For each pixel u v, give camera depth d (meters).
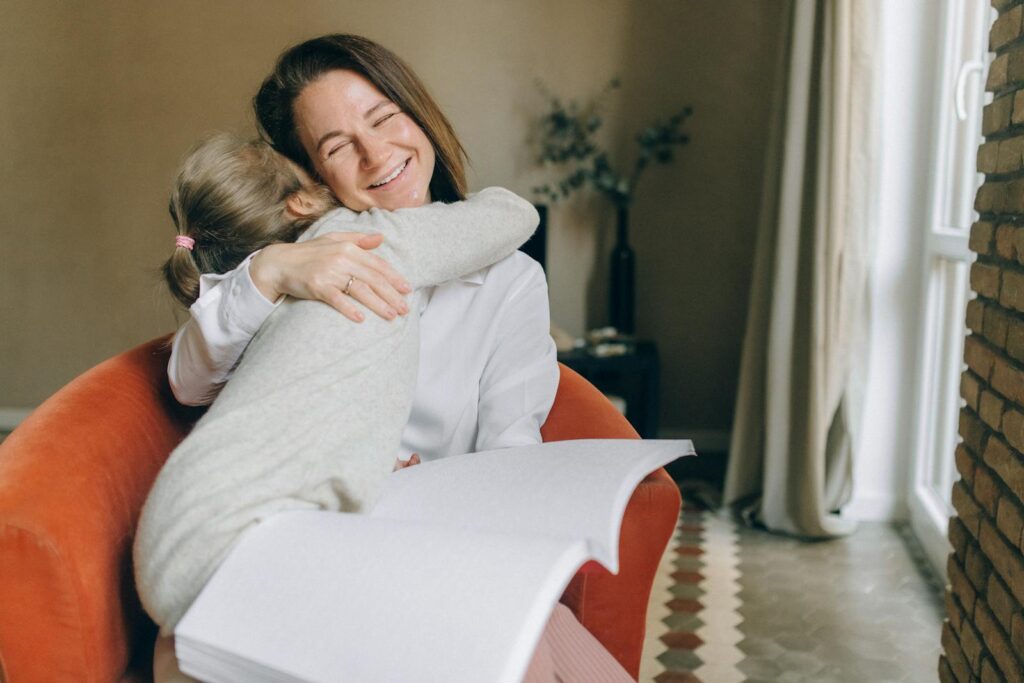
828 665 2.21
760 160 4.01
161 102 4.29
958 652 1.74
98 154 4.34
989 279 1.60
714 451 4.17
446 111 4.15
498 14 4.09
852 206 2.92
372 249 1.11
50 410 1.18
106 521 1.05
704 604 2.57
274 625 0.80
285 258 1.05
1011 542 1.43
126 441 1.20
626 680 1.05
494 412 1.38
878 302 3.07
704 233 4.08
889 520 3.19
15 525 0.92
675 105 4.04
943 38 2.87
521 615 0.75
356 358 0.98
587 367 3.61
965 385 1.75
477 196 1.35
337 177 1.37
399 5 4.13
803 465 3.02
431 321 1.41
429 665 0.73
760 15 3.94
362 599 0.79
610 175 3.88
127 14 4.24
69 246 4.40
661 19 4.00
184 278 1.22
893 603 2.56
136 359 1.40
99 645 0.99
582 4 4.04
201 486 0.88
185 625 0.82
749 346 3.27
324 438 0.93
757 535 3.12
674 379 4.18
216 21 4.23
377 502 1.03
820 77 2.87
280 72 1.37
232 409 0.92
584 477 1.02
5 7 4.25
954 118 2.82
